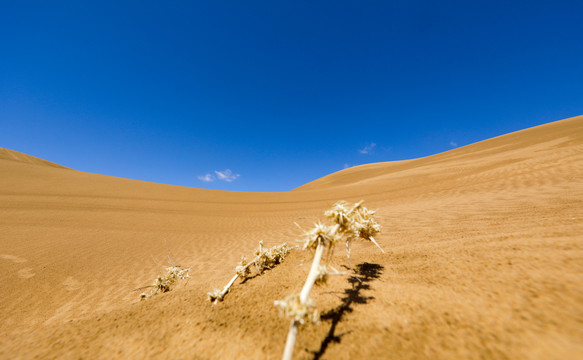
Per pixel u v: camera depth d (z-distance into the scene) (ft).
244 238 27.27
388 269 6.34
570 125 90.17
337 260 8.00
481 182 34.06
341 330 3.73
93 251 22.29
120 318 6.12
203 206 54.13
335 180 140.97
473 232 9.27
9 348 5.22
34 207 39.58
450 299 4.01
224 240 27.22
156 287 11.03
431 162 99.09
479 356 2.67
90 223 32.99
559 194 16.46
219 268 17.94
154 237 28.22
